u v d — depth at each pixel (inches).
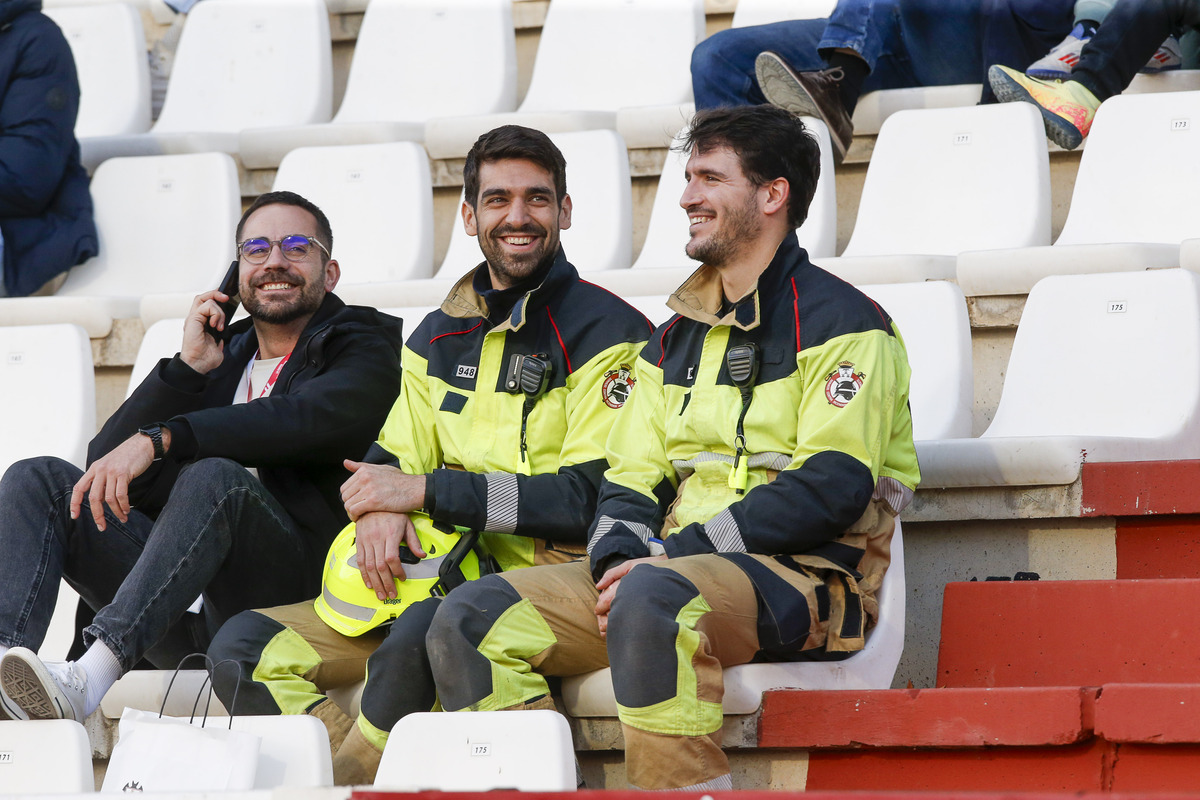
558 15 681.6
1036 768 274.1
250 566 355.6
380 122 632.4
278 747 287.6
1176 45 553.3
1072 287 412.2
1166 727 258.5
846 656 310.7
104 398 561.3
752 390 324.2
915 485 324.2
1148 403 385.1
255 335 416.8
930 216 516.7
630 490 329.7
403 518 334.0
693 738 280.7
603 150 560.4
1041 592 324.2
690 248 335.6
